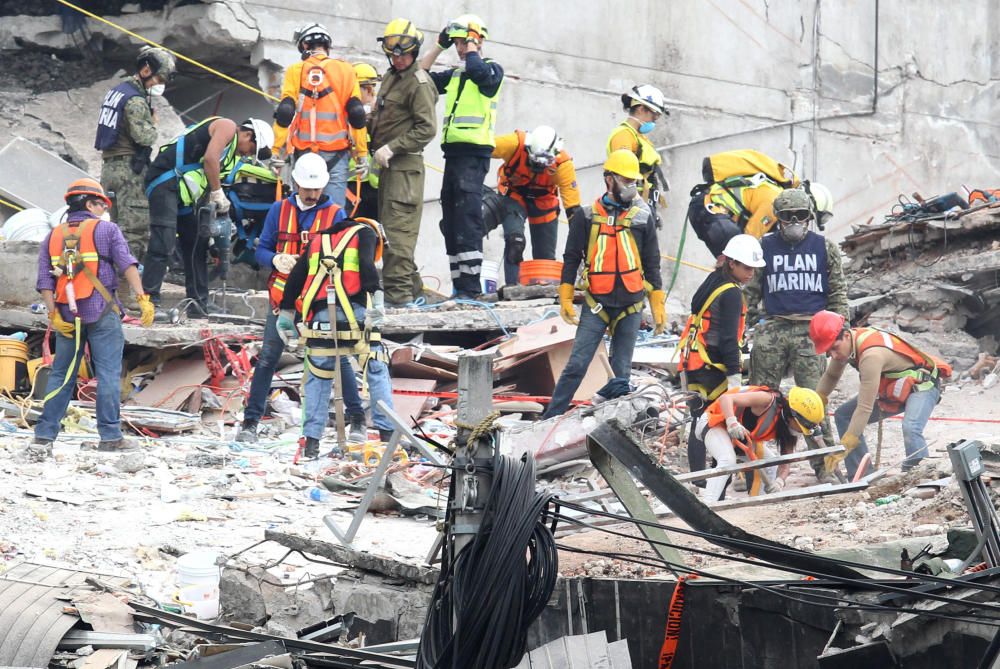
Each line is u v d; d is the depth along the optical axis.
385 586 22.50
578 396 41.81
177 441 37.19
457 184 46.44
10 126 58.69
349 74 43.34
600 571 21.94
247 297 47.66
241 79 64.38
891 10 80.44
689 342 33.28
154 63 43.66
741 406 29.11
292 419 41.22
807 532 24.34
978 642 16.12
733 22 75.00
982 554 18.17
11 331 45.12
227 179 48.72
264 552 25.47
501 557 15.86
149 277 43.56
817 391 30.94
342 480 31.03
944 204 52.16
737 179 41.84
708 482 29.12
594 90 70.56
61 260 33.38
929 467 27.27
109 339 34.16
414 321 45.09
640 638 19.94
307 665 19.53
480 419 16.50
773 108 76.56
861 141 79.62
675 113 73.25
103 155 44.31
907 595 16.66
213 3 59.44
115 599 21.00
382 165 44.56
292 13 61.56
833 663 16.86
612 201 36.25
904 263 52.16
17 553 24.94
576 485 32.00
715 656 19.14
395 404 40.84
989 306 49.88
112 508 28.83
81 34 61.00
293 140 43.28
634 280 36.09
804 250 33.16
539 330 43.66
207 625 20.56
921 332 49.56
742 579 19.25
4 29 60.38
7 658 18.97
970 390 44.91
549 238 49.34
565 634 20.39
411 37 44.38
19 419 38.72
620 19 71.38
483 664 15.87
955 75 83.50
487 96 45.94
